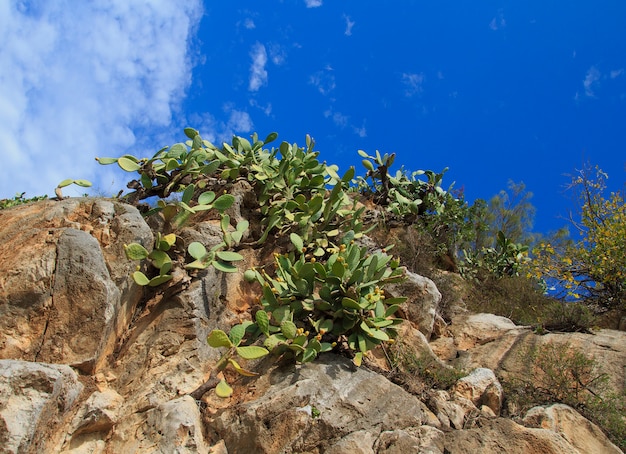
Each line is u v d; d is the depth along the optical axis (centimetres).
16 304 482
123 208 582
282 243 698
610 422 559
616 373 638
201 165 721
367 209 944
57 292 492
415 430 489
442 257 973
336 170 852
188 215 624
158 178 671
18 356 468
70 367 475
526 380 635
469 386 596
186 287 564
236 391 516
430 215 1001
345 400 495
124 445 449
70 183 621
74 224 556
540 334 727
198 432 461
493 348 708
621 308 884
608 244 949
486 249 1077
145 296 566
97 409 458
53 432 429
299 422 463
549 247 1002
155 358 517
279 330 554
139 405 476
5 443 380
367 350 561
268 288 570
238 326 530
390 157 999
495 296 924
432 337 724
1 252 513
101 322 493
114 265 545
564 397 600
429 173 1044
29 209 578
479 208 1043
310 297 586
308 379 501
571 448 473
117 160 648
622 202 1027
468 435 488
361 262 593
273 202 726
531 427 527
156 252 564
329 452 455
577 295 880
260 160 771
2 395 397
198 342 535
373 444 468
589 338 705
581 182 1069
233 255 596
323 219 720
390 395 515
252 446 459
